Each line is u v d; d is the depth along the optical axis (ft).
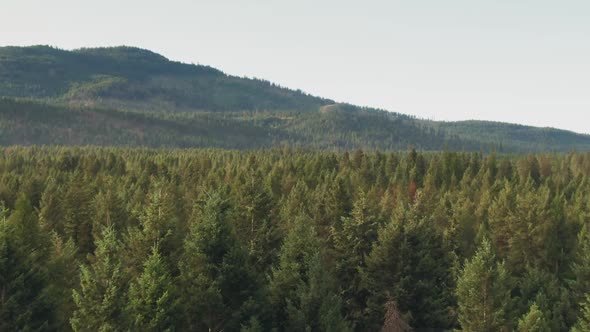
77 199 176.24
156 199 95.81
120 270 81.51
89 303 77.41
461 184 301.02
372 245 123.54
